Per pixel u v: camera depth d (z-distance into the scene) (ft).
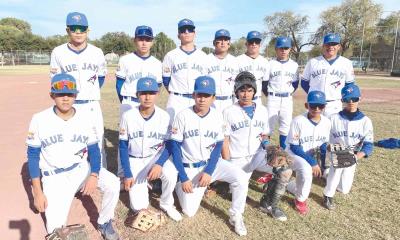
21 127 27.27
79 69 15.26
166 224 12.60
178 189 13.34
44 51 215.92
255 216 13.43
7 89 56.85
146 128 13.09
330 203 14.29
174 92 17.89
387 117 35.22
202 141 13.03
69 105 10.93
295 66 21.07
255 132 14.83
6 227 11.87
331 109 19.17
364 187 16.29
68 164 11.29
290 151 14.98
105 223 11.55
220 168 12.93
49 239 9.59
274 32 205.05
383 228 12.62
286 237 11.92
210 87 12.68
